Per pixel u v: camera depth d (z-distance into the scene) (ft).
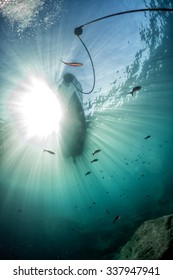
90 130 49.78
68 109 33.47
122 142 58.85
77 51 41.14
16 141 41.70
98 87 43.29
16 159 42.70
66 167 51.70
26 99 37.09
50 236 30.89
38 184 46.85
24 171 43.73
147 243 16.15
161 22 45.57
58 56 40.04
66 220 34.99
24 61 39.34
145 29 44.60
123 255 19.53
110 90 45.11
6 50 39.47
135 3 43.83
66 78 31.91
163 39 46.93
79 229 34.96
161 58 48.37
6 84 38.47
